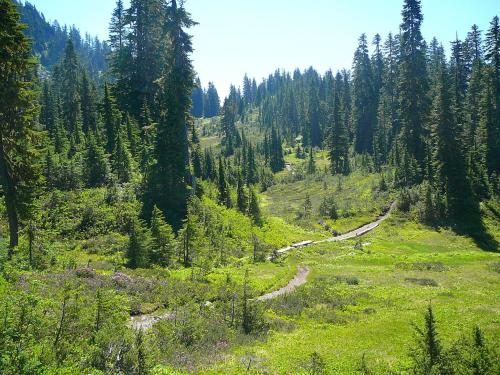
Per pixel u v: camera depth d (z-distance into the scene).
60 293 15.79
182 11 50.53
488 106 69.88
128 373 11.91
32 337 11.09
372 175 89.75
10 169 29.39
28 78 66.12
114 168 53.66
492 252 50.62
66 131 68.69
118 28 74.56
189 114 54.00
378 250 51.53
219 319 21.44
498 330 20.02
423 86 82.12
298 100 182.88
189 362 15.06
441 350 11.16
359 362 15.84
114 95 69.50
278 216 74.12
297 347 18.19
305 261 46.12
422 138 81.31
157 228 37.50
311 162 113.62
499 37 72.94
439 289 30.73
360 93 117.88
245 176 110.94
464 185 61.44
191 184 53.16
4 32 26.95
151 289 25.64
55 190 44.03
